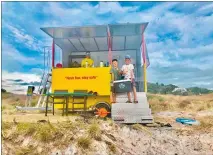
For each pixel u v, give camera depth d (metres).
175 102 14.93
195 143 6.01
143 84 9.50
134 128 6.57
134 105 7.87
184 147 5.80
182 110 12.69
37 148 5.13
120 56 12.44
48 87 9.84
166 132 6.59
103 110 8.31
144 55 9.21
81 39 10.55
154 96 22.00
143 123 7.48
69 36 10.02
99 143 5.41
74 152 5.07
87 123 6.53
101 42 11.20
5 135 5.39
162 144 5.89
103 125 6.42
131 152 5.39
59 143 5.25
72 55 12.30
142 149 5.61
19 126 5.76
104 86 8.81
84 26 8.77
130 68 8.59
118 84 8.23
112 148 5.35
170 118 9.24
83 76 8.98
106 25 8.66
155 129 6.83
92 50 12.55
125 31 9.40
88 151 5.14
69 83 9.04
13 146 5.16
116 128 6.41
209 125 7.37
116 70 9.05
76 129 5.84
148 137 6.17
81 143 5.25
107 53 12.55
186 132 6.64
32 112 10.03
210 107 12.84
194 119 8.62
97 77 8.92
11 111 10.17
